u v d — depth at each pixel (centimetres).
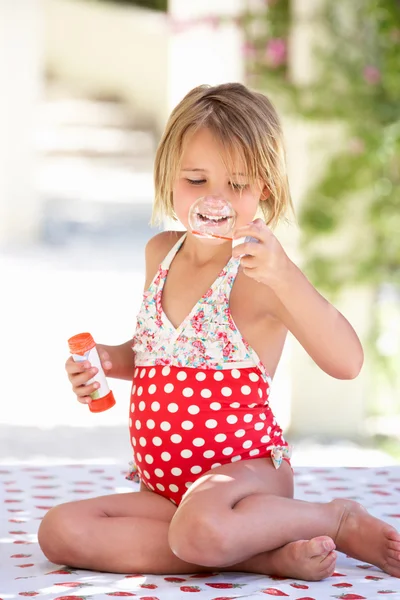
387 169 630
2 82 1609
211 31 665
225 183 291
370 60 623
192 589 261
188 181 295
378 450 623
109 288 1168
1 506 354
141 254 1446
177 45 678
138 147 2306
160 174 308
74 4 2348
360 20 622
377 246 626
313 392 654
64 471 412
